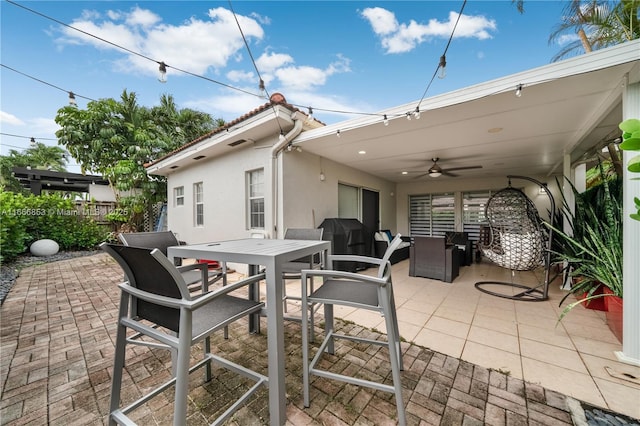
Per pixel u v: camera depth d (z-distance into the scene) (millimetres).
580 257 3062
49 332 2359
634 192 1817
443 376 1678
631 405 1406
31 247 6410
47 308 2980
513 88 2234
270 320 1291
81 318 2688
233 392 1544
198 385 1606
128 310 1267
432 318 2633
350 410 1398
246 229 4785
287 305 3062
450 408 1403
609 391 1517
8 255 5617
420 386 1582
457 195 7555
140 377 1694
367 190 6750
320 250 1883
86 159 8219
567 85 2170
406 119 2979
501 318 2621
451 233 6484
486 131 3387
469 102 2516
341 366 1795
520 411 1378
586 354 1913
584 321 2512
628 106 1910
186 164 6324
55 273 4762
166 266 961
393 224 8156
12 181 13391
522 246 3262
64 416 1365
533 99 2449
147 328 1122
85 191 10883
